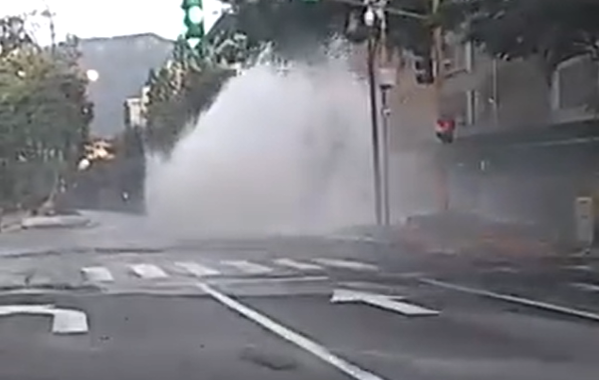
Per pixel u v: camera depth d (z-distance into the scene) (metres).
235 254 33.81
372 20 39.00
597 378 10.52
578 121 40.06
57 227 68.81
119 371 11.33
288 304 17.89
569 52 29.34
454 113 52.25
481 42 30.36
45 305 18.42
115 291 21.03
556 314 15.95
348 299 18.48
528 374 10.77
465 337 13.57
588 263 26.95
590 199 33.03
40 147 81.56
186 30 25.44
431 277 23.14
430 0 41.81
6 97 76.19
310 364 11.57
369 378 10.64
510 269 25.38
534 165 43.56
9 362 12.07
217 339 13.73
